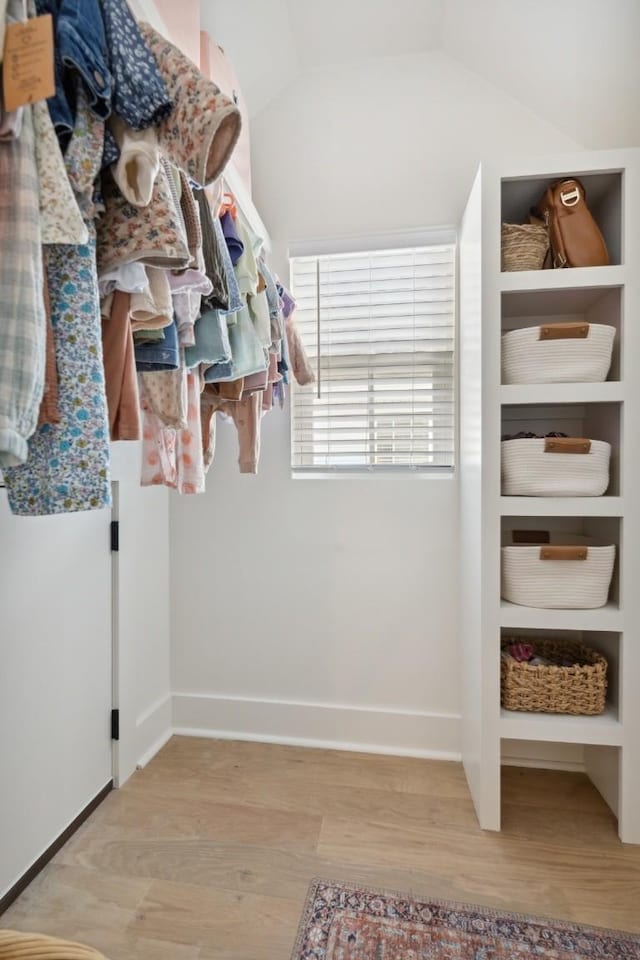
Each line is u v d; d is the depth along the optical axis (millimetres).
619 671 1416
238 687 1979
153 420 1088
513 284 1423
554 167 1394
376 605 1889
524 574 1436
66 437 637
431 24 1677
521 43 1554
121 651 1626
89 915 1134
